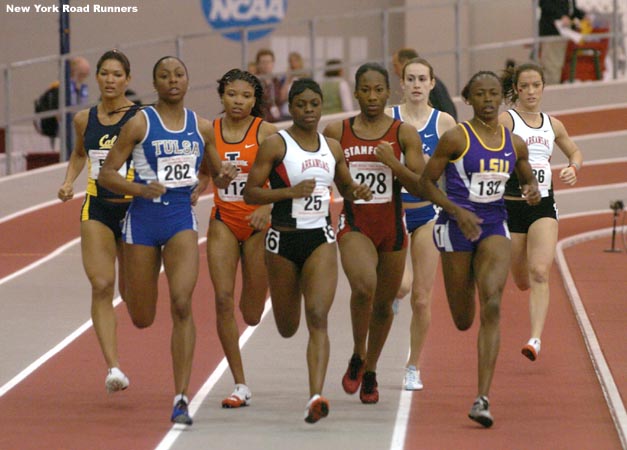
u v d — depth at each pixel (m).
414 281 26.22
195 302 37.59
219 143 25.20
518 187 28.75
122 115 25.45
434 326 33.81
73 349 30.70
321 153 22.92
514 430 22.69
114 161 23.20
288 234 22.89
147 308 24.52
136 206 23.78
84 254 24.84
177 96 23.34
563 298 38.38
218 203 25.19
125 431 22.64
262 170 22.84
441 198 23.06
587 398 25.38
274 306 23.92
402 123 23.97
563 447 21.50
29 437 22.23
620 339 31.22
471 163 23.30
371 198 23.05
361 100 23.77
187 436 22.23
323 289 22.52
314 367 21.89
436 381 27.09
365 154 23.73
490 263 23.17
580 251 49.09
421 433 22.45
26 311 36.31
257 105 26.14
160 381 27.08
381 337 24.61
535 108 29.05
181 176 23.55
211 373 27.89
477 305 36.69
